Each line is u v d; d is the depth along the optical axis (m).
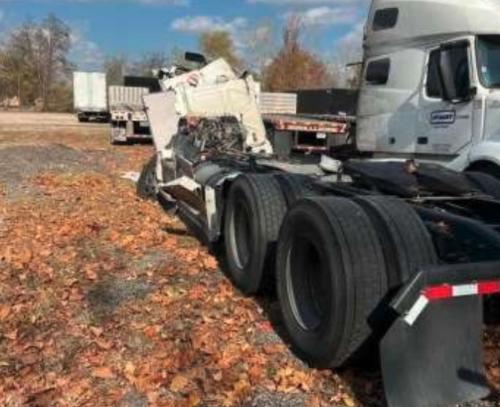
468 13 8.28
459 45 8.37
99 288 5.74
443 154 8.73
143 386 4.02
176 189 7.62
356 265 3.79
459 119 8.41
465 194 5.02
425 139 9.01
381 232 3.90
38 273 6.18
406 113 9.35
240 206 5.62
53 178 12.19
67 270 6.29
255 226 5.26
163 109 10.07
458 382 3.63
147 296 5.52
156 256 6.73
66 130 32.41
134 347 4.55
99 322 5.00
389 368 3.54
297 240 4.35
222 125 9.41
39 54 85.69
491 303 4.43
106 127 36.31
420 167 5.35
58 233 7.71
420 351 3.58
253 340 4.62
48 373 4.22
